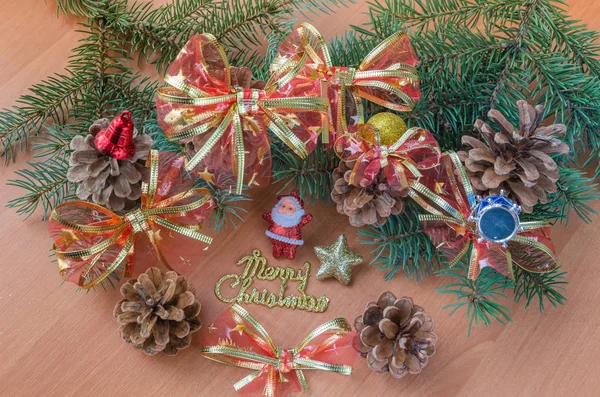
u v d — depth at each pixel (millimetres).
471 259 426
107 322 449
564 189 439
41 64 481
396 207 429
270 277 460
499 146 407
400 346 412
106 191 412
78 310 449
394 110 453
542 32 433
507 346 454
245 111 409
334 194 433
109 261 436
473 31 495
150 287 422
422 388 447
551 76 435
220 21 488
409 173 427
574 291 463
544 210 441
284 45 431
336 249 450
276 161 460
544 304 461
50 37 485
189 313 431
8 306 447
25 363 441
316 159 449
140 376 443
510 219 406
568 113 443
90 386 440
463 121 448
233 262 463
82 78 457
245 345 446
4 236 455
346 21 497
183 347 432
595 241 469
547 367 451
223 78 415
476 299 433
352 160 420
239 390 441
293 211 447
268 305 456
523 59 433
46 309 448
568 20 482
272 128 415
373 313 424
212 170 437
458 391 448
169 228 430
